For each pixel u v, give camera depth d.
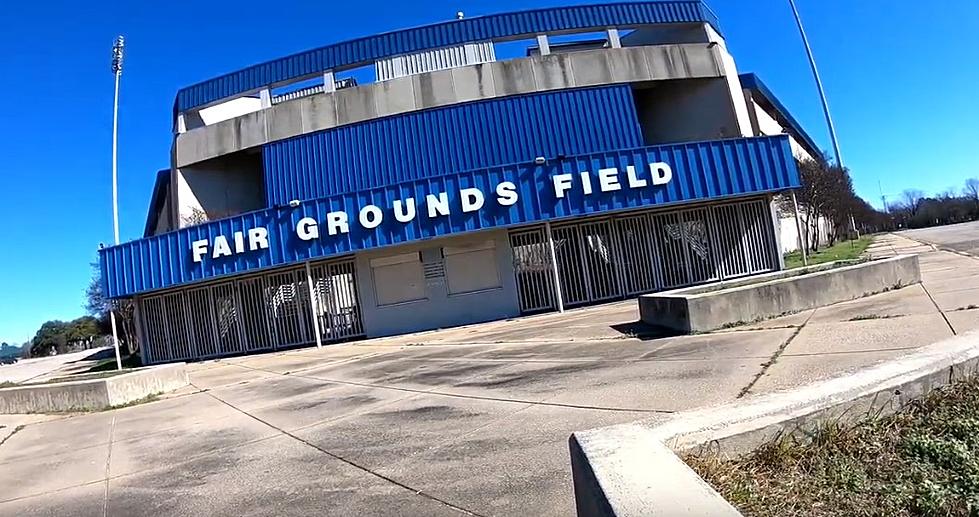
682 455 3.15
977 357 4.10
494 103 21.73
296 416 7.32
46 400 10.77
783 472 3.10
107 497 4.96
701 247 18.73
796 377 5.39
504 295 18.28
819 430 3.42
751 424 3.37
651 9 24.11
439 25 23.89
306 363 13.68
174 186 25.64
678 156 17.78
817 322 8.41
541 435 4.88
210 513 4.22
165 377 11.66
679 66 23.78
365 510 3.84
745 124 25.67
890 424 3.54
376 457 4.99
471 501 3.73
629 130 21.77
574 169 17.44
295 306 18.98
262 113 23.97
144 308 20.39
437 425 5.79
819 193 33.56
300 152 22.17
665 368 6.77
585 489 2.77
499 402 6.40
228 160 25.98
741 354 6.91
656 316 10.55
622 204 17.36
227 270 18.30
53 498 5.16
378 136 21.83
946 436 3.34
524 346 10.92
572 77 23.30
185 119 25.38
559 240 18.42
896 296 10.00
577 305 18.20
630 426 3.33
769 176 18.19
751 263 18.81
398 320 18.39
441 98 23.14
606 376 6.86
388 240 17.31
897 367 4.00
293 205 17.73
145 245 19.42
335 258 18.62
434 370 9.59
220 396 10.09
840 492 2.88
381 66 23.62
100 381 10.45
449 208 17.20
